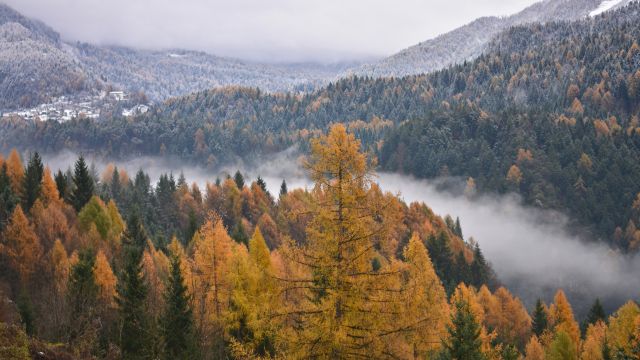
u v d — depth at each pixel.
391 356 14.48
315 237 14.57
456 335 21.39
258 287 26.83
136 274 28.95
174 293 27.97
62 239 51.69
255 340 16.86
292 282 14.96
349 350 13.88
